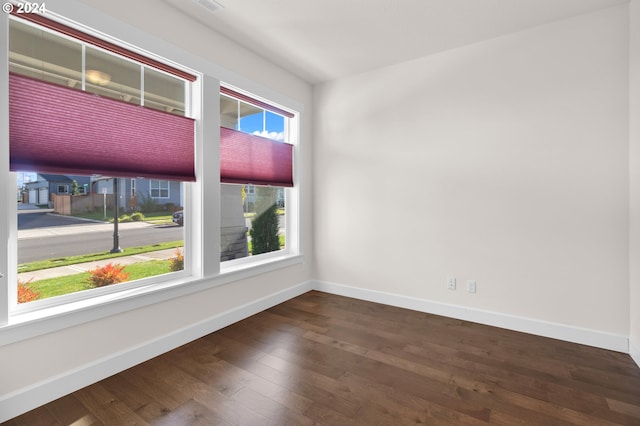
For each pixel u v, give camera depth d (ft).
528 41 8.41
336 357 7.27
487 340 8.15
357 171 11.42
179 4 7.37
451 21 8.07
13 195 5.51
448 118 9.62
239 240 10.12
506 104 8.74
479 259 9.25
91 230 6.61
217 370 6.68
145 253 7.55
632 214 7.22
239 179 9.54
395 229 10.68
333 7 7.50
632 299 7.26
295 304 10.91
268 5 7.42
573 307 8.04
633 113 7.11
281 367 6.83
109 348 6.44
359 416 5.29
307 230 12.38
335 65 10.66
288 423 5.12
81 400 5.63
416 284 10.34
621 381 6.29
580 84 7.82
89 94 6.22
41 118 5.57
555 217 8.19
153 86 7.54
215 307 8.71
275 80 10.57
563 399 5.73
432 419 5.22
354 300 11.35
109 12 6.25
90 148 6.22
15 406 5.18
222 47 8.69
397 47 9.43
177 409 5.43
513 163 8.68
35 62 5.72
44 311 5.68
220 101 8.93
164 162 7.53
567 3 7.34
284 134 11.66
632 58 7.13
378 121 10.93
